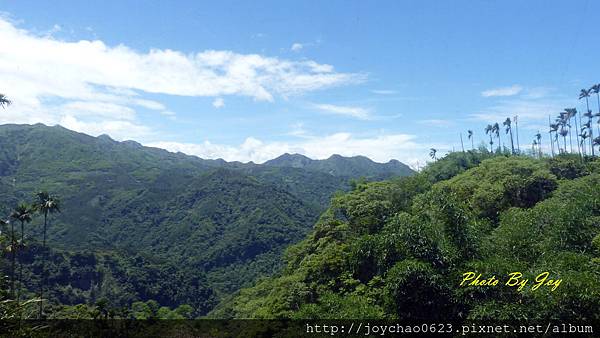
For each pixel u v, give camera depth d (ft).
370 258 123.75
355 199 182.50
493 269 81.46
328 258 145.38
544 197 171.94
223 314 212.23
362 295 110.93
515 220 102.58
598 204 102.32
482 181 189.06
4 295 64.28
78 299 271.08
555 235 91.66
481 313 75.97
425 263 90.58
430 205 114.21
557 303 69.82
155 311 268.21
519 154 310.04
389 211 169.48
